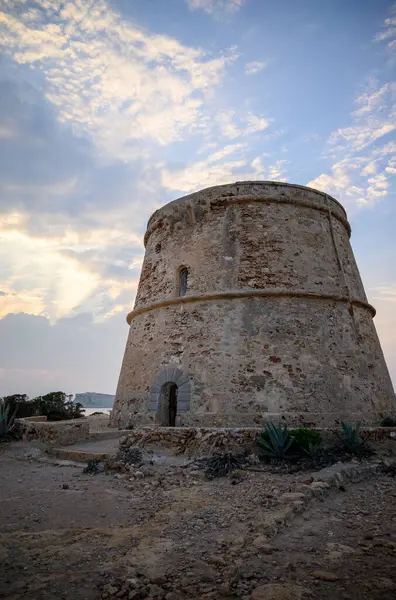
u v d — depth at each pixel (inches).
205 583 134.6
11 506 229.9
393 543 168.1
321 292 514.3
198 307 515.8
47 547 168.1
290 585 130.5
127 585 132.6
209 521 197.9
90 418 819.4
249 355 466.6
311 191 592.1
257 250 527.2
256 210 555.2
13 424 481.7
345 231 639.8
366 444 363.3
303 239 548.1
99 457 360.5
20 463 367.9
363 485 274.4
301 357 467.2
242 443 337.7
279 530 183.5
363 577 138.3
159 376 504.4
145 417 494.6
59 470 334.3
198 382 471.2
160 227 636.7
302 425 420.5
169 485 270.2
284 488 245.6
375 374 527.2
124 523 200.7
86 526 196.1
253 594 124.9
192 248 562.9
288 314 489.4
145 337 559.5
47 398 837.8
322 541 173.5
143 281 636.1
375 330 590.2
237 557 154.9
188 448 349.1
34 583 135.9
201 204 563.5
